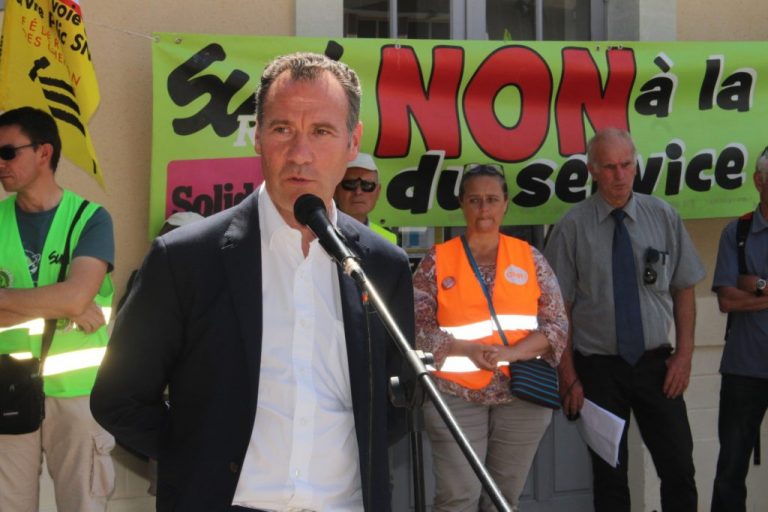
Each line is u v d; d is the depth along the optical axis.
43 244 3.80
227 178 4.78
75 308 3.67
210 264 2.21
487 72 5.14
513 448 4.38
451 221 5.15
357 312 2.26
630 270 4.76
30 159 3.77
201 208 4.75
